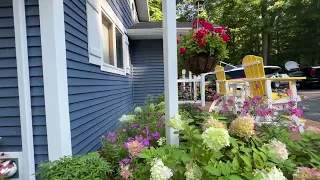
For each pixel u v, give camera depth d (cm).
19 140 237
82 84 305
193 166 153
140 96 759
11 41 233
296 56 1909
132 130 307
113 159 241
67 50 261
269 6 1723
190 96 735
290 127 243
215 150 151
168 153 175
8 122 236
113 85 495
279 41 1936
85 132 313
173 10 210
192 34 297
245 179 146
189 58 288
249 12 1723
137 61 759
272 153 166
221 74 498
